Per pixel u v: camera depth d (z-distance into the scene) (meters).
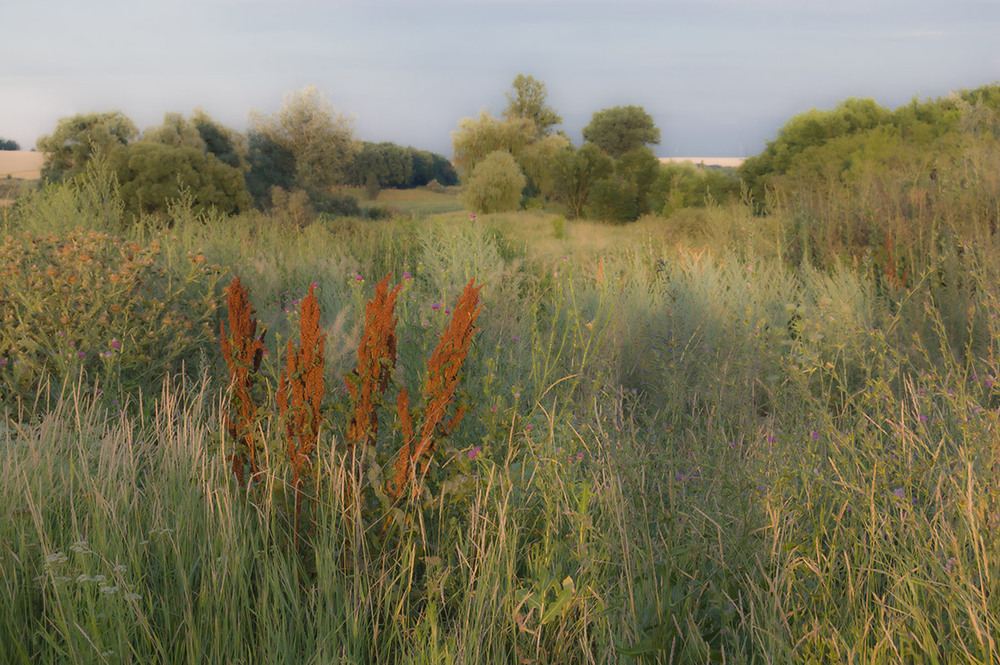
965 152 8.84
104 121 28.45
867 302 5.65
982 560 2.07
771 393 3.73
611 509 2.52
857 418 3.17
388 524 2.46
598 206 35.12
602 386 3.85
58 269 4.36
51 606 2.11
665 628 2.13
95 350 4.18
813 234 8.16
